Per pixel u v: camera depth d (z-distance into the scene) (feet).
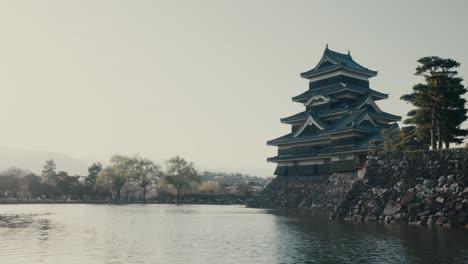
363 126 255.29
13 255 82.69
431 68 157.38
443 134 165.37
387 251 83.05
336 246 90.89
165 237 112.57
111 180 466.70
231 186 599.98
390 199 146.61
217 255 82.02
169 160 472.85
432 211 133.08
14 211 261.65
